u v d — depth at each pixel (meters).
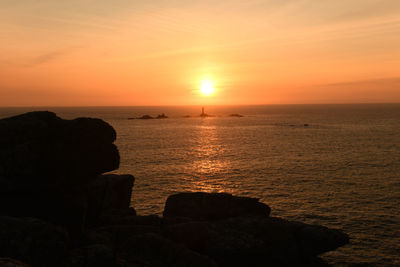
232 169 73.25
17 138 15.98
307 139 136.88
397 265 27.09
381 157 87.31
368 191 52.44
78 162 17.33
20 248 12.06
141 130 190.12
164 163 81.81
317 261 22.64
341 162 80.50
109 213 23.23
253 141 133.38
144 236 17.75
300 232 21.86
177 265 16.28
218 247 19.62
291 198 48.94
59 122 17.59
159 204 46.84
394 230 35.09
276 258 20.69
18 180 15.39
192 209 26.06
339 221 38.28
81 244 16.25
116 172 69.81
